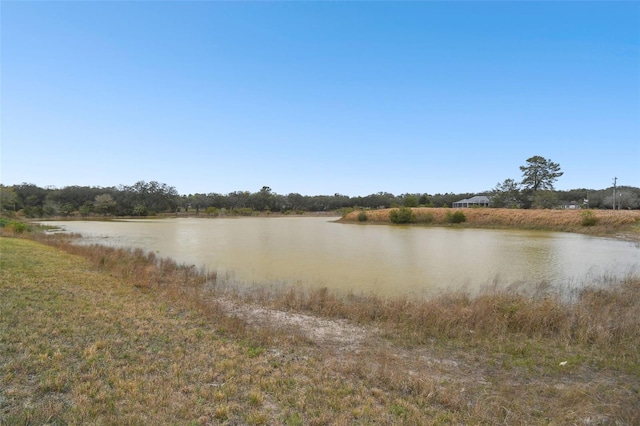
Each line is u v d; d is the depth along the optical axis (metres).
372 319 8.21
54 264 12.10
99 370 4.81
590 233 32.50
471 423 4.00
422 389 4.69
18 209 60.53
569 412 4.25
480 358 5.99
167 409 4.01
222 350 5.74
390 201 94.94
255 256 18.33
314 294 9.54
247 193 99.44
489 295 9.08
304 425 3.85
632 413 4.19
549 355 6.11
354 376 5.11
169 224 47.28
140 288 9.99
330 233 33.44
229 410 4.07
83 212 66.31
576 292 10.92
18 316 6.56
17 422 3.60
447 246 23.48
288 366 5.36
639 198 72.56
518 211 44.84
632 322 7.00
